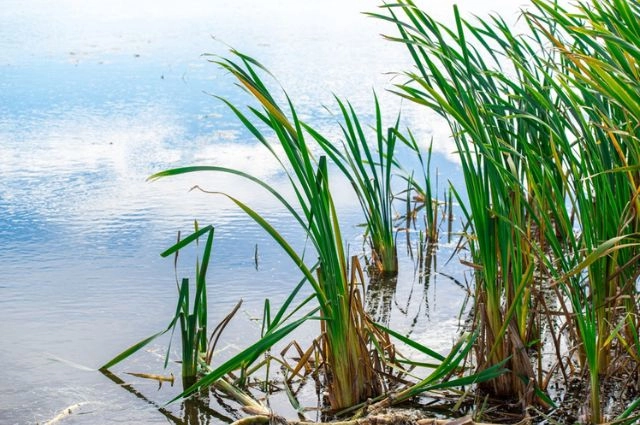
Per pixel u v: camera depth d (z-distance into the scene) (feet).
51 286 14.42
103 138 24.25
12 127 25.62
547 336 12.35
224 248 16.30
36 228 17.38
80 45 39.65
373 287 14.90
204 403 10.62
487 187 9.96
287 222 17.69
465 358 10.87
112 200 19.15
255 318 13.20
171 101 28.63
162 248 16.29
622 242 10.12
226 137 24.21
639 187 9.61
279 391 11.01
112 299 13.89
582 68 9.47
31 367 11.57
